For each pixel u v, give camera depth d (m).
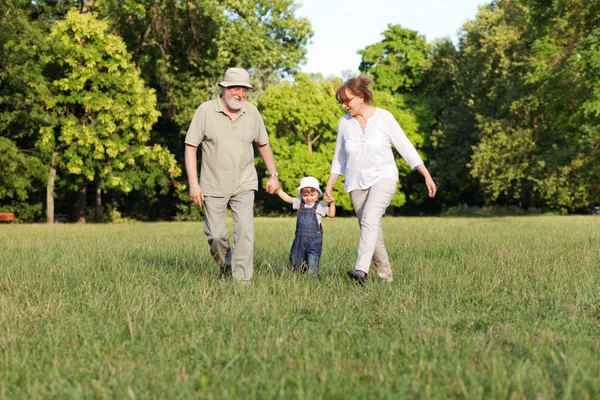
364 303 5.53
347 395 2.95
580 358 3.57
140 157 32.50
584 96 26.14
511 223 20.89
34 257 9.52
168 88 33.50
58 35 29.73
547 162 39.72
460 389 3.02
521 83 38.62
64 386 3.20
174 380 3.27
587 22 26.80
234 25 30.70
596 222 20.84
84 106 29.94
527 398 2.93
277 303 5.38
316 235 7.60
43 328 4.56
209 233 6.94
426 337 4.12
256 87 49.41
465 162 45.97
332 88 45.44
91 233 17.48
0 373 3.45
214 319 4.78
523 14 30.52
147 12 30.56
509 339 4.16
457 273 7.38
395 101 50.84
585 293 5.91
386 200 6.88
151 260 9.02
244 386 3.13
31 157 29.36
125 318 4.77
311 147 46.03
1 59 27.94
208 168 6.89
